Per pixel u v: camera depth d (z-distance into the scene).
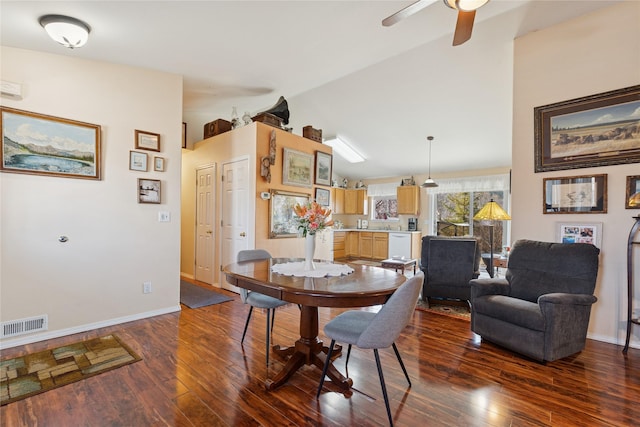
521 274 2.79
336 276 2.05
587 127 2.80
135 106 3.09
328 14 2.39
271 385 1.89
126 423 1.58
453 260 3.75
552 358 2.21
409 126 5.43
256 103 4.75
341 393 1.88
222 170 4.55
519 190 3.20
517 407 1.75
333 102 5.04
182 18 2.26
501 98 4.31
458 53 3.54
